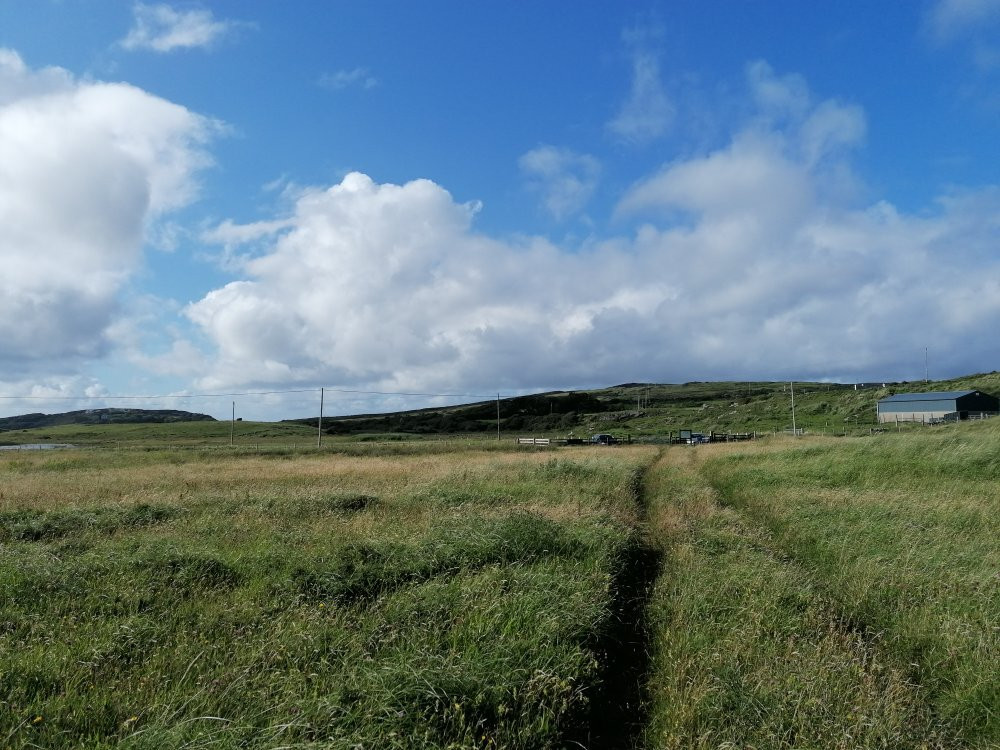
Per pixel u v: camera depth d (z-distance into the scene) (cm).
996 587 848
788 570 957
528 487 1894
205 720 485
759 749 492
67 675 569
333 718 480
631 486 2114
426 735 455
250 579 891
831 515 1426
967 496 1567
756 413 9606
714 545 1177
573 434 9712
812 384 17662
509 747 473
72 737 472
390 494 1825
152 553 976
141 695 540
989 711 551
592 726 558
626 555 1063
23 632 677
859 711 535
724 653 659
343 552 967
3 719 485
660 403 14525
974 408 6775
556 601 747
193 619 725
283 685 551
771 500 1717
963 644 676
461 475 2269
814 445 2827
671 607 834
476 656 593
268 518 1412
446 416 13400
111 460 3872
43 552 1033
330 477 2430
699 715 545
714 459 2991
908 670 650
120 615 737
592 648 662
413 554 968
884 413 7350
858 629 767
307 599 792
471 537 1038
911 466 2006
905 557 1029
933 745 513
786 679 591
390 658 598
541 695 541
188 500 1680
